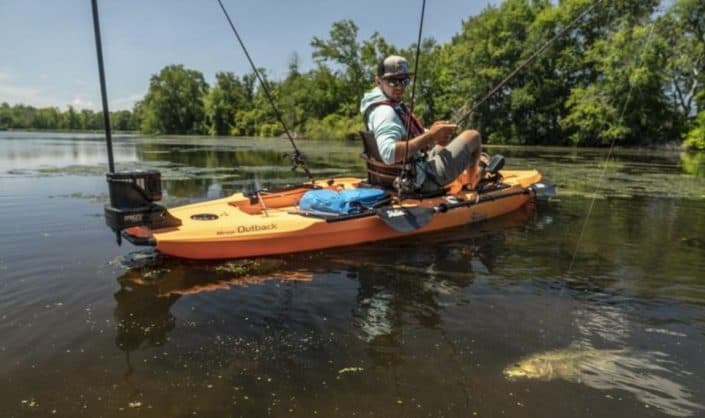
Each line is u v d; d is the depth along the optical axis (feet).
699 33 73.82
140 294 8.59
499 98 94.89
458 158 13.38
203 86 211.61
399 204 12.65
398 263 10.57
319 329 7.32
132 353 6.53
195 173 28.45
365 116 13.26
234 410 5.33
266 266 10.27
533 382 5.90
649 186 23.22
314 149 61.87
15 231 12.87
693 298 8.49
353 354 6.57
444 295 8.70
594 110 76.79
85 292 8.61
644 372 6.11
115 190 9.21
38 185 22.07
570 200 18.60
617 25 75.87
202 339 6.96
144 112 219.20
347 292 8.84
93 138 125.29
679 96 77.41
